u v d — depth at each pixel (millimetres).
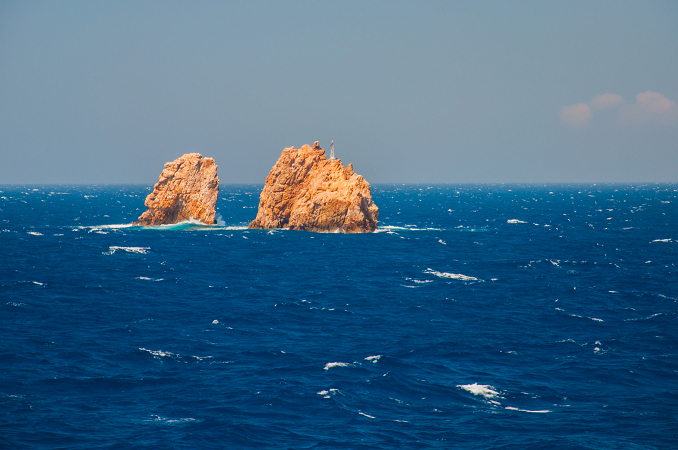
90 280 77812
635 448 32500
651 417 36531
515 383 41969
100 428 34188
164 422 35188
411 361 46406
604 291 73500
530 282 79812
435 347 50000
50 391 39156
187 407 37344
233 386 40812
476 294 71812
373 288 75750
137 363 45125
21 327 54000
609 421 36000
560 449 32344
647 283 78875
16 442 31969
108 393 39250
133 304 64750
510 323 58125
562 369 44781
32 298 66000
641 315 61219
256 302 66938
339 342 51344
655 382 42375
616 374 43781
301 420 35906
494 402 38844
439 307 64875
